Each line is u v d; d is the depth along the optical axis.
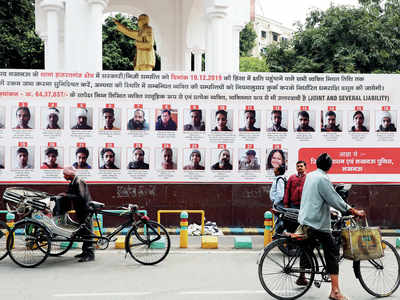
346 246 5.52
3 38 24.30
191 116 9.96
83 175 9.85
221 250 8.33
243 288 5.91
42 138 9.77
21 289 5.81
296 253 5.53
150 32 16.72
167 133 9.95
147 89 9.89
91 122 9.83
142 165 9.94
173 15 19.84
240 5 14.56
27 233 7.17
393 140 10.12
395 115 10.13
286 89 10.03
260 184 10.08
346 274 6.75
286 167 10.07
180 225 9.20
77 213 7.35
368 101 10.10
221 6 12.70
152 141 9.93
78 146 9.82
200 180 10.02
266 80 10.02
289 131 10.06
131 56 33.16
